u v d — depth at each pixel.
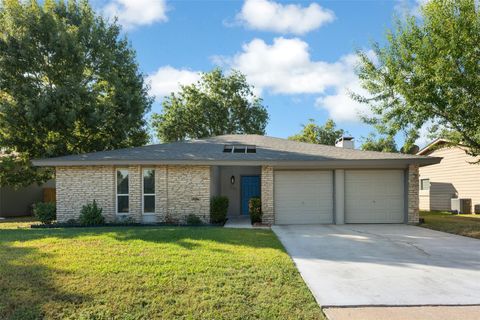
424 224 13.91
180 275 5.93
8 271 6.04
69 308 4.80
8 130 18.91
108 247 7.90
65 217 13.99
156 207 13.99
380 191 14.58
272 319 4.62
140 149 15.69
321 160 13.62
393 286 5.81
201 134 35.25
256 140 18.02
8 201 21.97
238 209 18.44
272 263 6.83
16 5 18.73
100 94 21.98
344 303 5.07
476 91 11.86
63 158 13.87
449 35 11.93
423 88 12.20
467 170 20.31
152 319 4.60
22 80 19.02
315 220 14.48
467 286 5.82
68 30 20.09
